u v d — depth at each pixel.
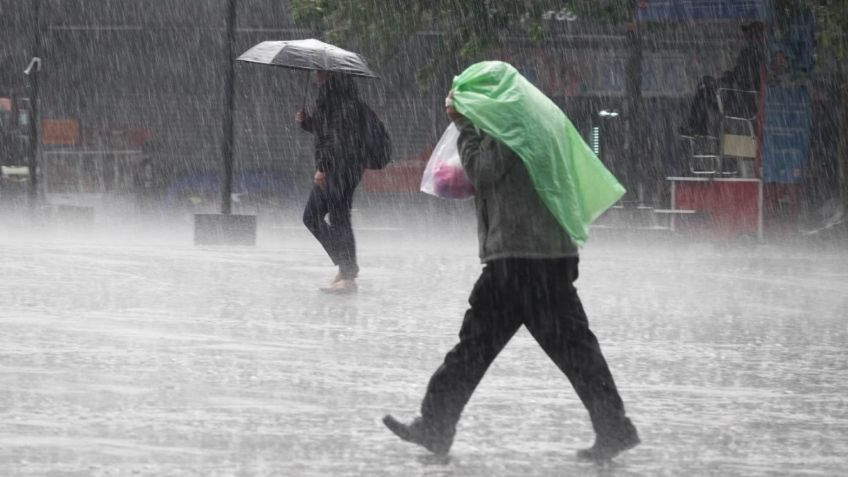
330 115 30.59
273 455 15.18
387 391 19.28
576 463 15.14
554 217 14.88
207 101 63.00
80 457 14.84
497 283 14.91
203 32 63.09
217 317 26.89
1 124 62.00
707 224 51.91
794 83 52.47
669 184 55.94
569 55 58.19
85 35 63.22
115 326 25.31
